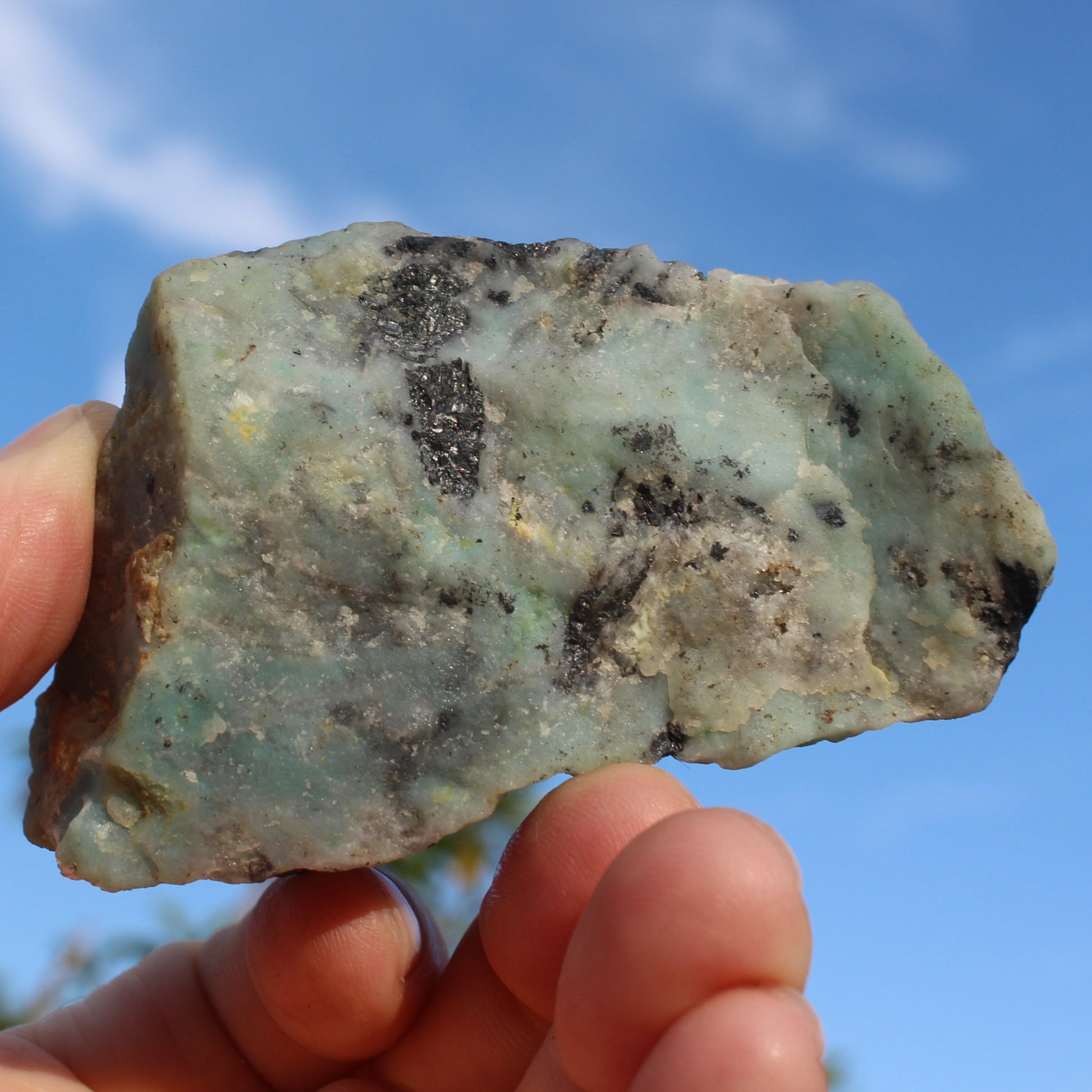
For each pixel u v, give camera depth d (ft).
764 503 0.45
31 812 0.47
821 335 0.46
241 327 0.44
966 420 0.45
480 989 0.50
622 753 0.44
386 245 0.46
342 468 0.43
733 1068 0.38
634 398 0.45
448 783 0.43
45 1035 0.51
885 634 0.45
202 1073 0.52
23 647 0.47
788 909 0.40
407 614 0.43
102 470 0.47
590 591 0.44
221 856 0.42
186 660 0.42
